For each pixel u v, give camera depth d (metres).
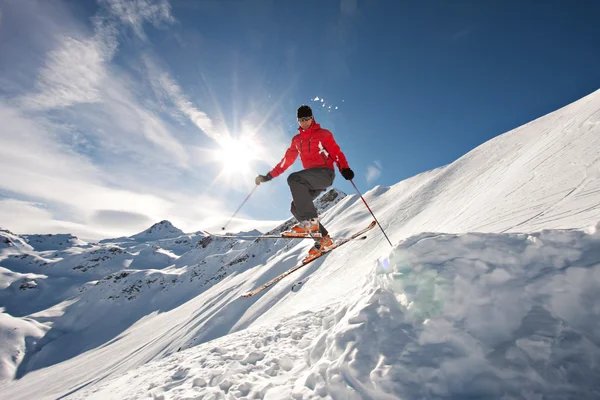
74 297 174.38
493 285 2.25
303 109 3.92
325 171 3.92
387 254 2.96
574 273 2.07
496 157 20.89
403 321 2.46
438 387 1.96
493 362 1.94
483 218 6.56
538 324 2.00
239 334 6.23
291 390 2.76
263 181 4.56
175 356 6.29
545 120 21.00
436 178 29.61
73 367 77.81
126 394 4.33
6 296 191.25
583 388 1.69
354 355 2.41
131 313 140.50
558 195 5.05
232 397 3.14
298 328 5.00
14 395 68.00
